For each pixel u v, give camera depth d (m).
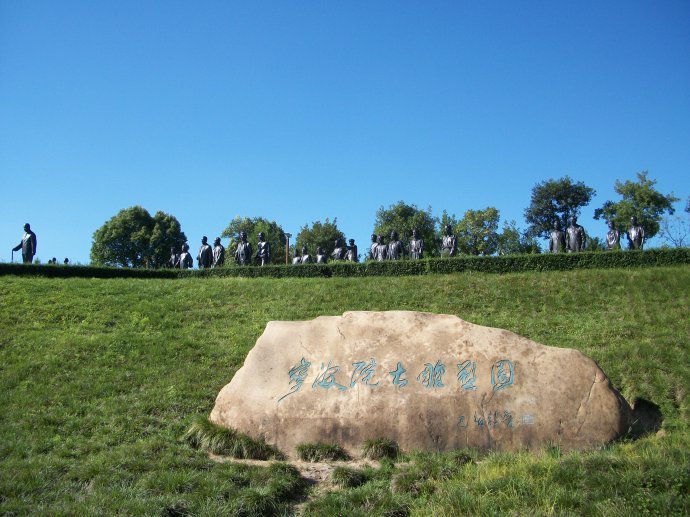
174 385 15.10
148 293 23.62
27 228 31.78
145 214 67.31
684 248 25.05
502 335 11.79
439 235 66.56
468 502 8.52
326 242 72.88
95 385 15.03
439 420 11.12
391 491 9.31
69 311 20.83
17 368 15.92
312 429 11.37
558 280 23.22
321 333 12.34
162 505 8.77
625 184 62.94
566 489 8.54
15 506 8.80
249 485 9.65
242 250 35.84
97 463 10.52
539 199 71.56
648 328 18.08
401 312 12.45
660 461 8.88
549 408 10.98
